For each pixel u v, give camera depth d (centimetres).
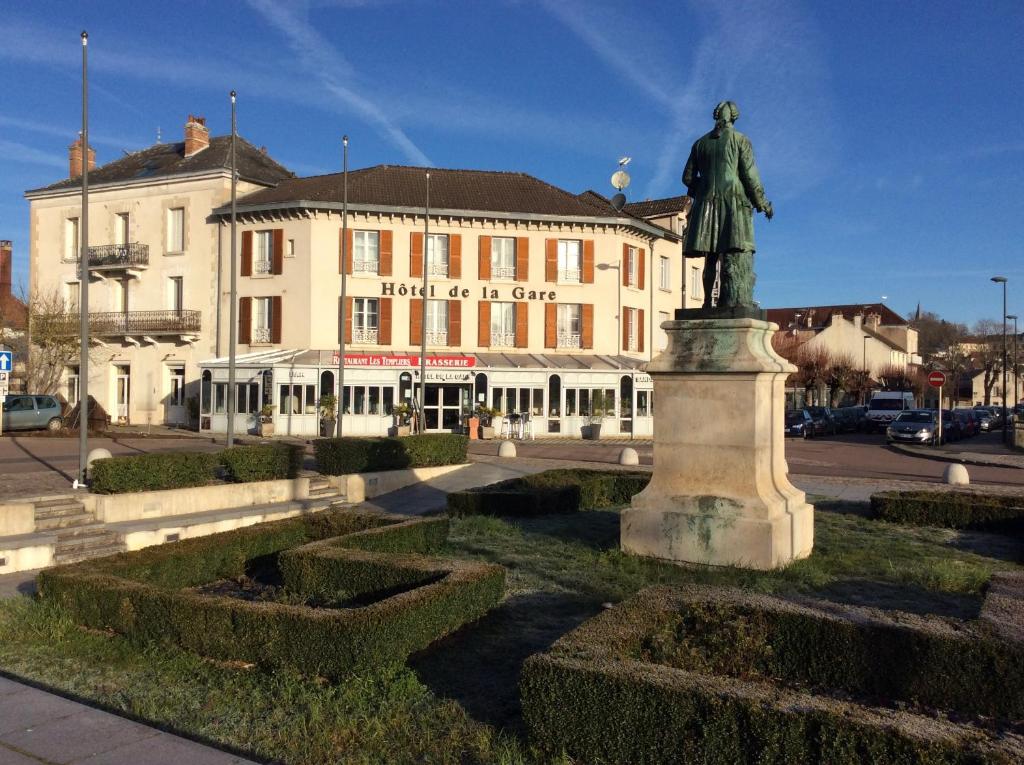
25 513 1053
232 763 412
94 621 668
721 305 901
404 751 447
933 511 1199
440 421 3616
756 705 395
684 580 806
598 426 3606
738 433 864
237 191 3862
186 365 3825
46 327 3816
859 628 514
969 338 9138
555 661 445
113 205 4000
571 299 3847
